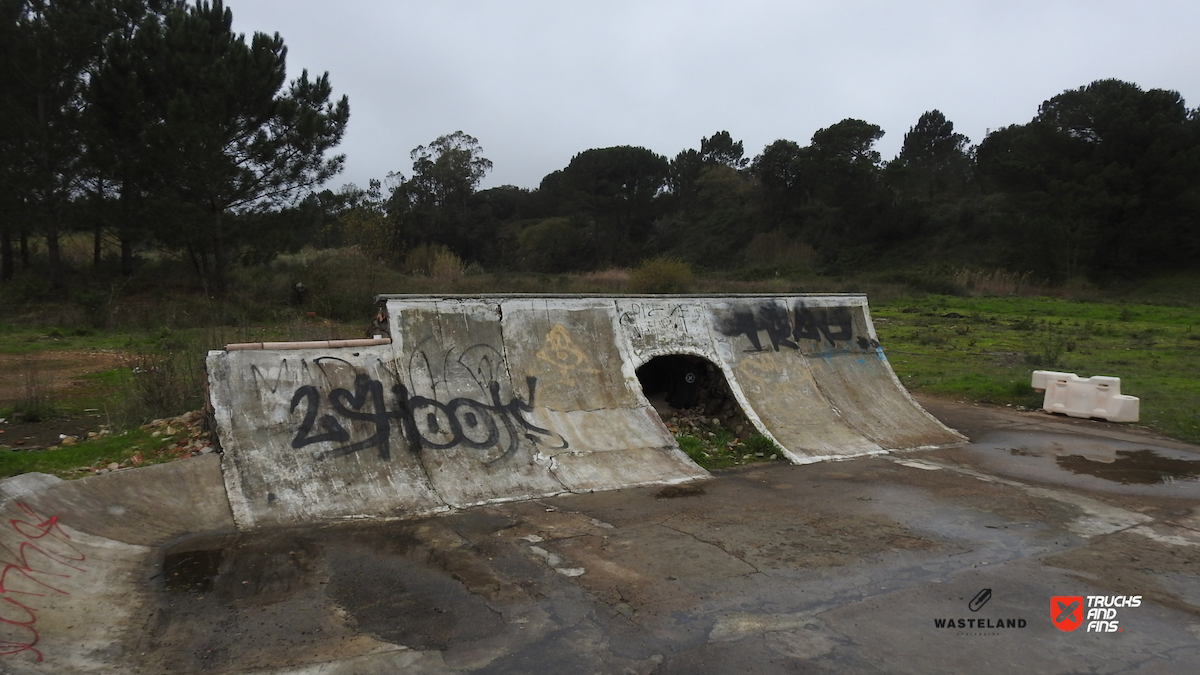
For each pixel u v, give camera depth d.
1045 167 46.50
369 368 7.82
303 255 36.34
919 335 22.53
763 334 11.05
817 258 57.16
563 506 7.10
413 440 7.52
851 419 10.52
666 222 67.69
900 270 50.62
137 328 19.34
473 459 7.62
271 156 22.89
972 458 9.55
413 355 8.15
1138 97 43.44
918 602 5.17
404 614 4.77
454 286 30.17
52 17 20.52
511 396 8.47
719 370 10.30
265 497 6.47
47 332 17.94
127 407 9.33
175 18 22.05
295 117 23.08
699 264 61.06
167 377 9.70
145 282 23.64
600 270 58.97
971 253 50.25
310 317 22.89
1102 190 42.34
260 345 7.49
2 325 18.89
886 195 56.06
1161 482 8.48
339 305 23.70
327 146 24.16
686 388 10.91
